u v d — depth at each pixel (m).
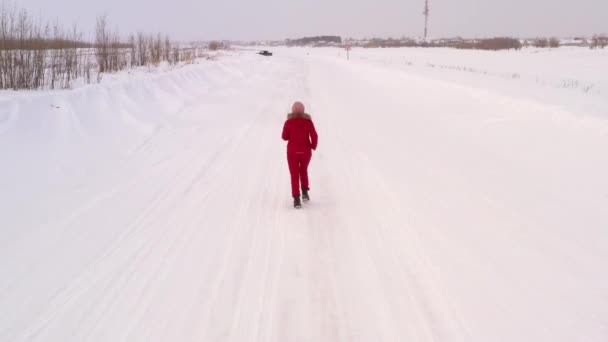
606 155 7.56
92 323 3.59
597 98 14.34
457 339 3.36
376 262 4.61
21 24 11.73
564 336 3.38
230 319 3.65
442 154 8.84
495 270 4.38
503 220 5.58
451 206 6.12
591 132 8.70
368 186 7.11
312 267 4.53
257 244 5.08
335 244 5.07
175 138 10.27
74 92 10.62
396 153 9.07
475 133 10.14
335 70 33.41
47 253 4.77
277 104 16.06
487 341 3.33
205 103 15.16
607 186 6.50
